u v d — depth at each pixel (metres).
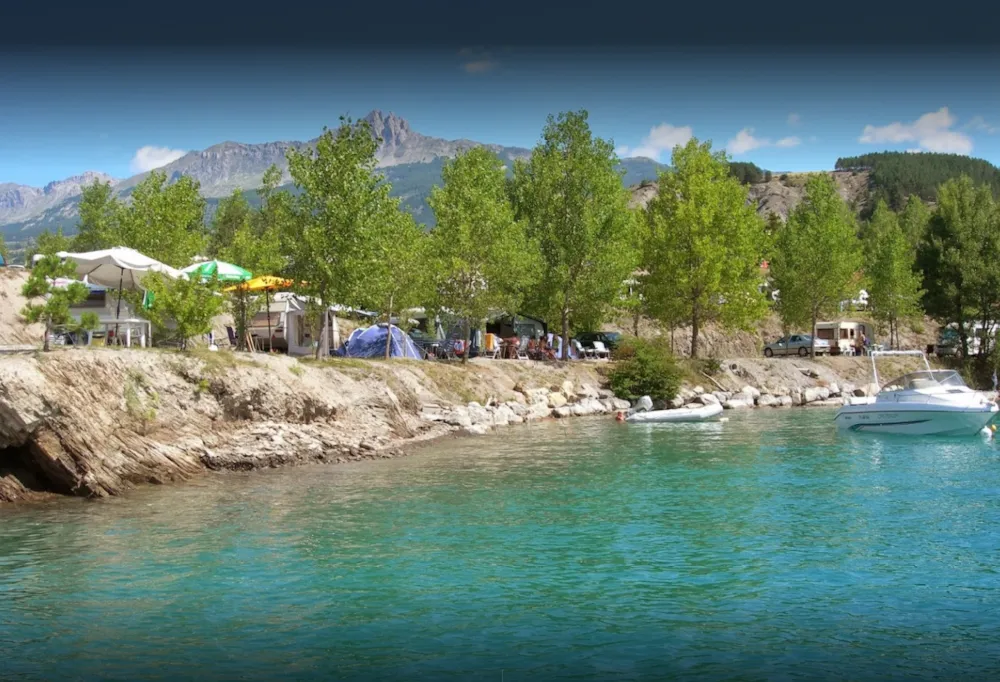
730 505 22.12
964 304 82.81
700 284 65.75
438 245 54.03
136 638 12.28
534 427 44.47
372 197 42.47
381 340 52.38
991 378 79.44
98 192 73.69
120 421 25.72
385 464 30.05
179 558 16.75
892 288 84.75
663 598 14.15
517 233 60.41
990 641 12.08
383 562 16.42
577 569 15.89
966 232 84.19
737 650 11.78
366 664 11.30
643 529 19.27
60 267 27.12
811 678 10.80
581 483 25.75
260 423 30.53
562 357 63.56
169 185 50.78
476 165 64.62
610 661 11.38
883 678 10.78
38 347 27.78
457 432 40.19
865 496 23.38
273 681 10.72
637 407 52.50
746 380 66.94
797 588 14.66
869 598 14.09
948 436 39.19
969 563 16.17
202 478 26.61
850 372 75.94
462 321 57.94
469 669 11.12
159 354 29.19
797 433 41.28
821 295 79.00
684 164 70.75
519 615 13.27
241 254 44.03
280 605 13.80
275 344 52.34
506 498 23.20
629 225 66.75
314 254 41.16
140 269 34.56
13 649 11.84
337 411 34.44
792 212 96.50
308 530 19.22
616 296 65.56
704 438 38.91
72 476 23.39
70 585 14.91
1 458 23.61
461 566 16.12
